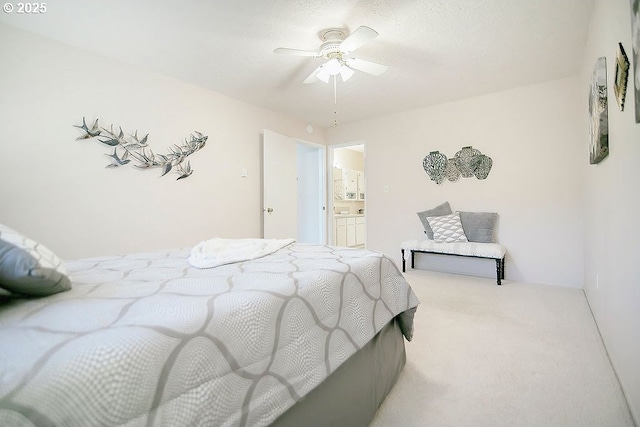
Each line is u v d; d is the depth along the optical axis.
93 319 0.70
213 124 3.53
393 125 4.48
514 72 3.11
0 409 0.46
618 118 1.51
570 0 2.01
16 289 0.79
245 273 1.21
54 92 2.39
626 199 1.39
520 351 1.83
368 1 2.00
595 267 2.31
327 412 1.06
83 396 0.52
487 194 3.76
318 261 1.47
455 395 1.43
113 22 2.19
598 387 1.46
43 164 2.34
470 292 3.08
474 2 2.02
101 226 2.65
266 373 0.85
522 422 1.24
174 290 0.96
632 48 1.18
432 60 2.83
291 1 2.00
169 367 0.64
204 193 3.46
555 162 3.34
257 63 2.85
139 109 2.89
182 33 2.35
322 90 3.54
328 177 5.28
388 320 1.45
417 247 3.85
